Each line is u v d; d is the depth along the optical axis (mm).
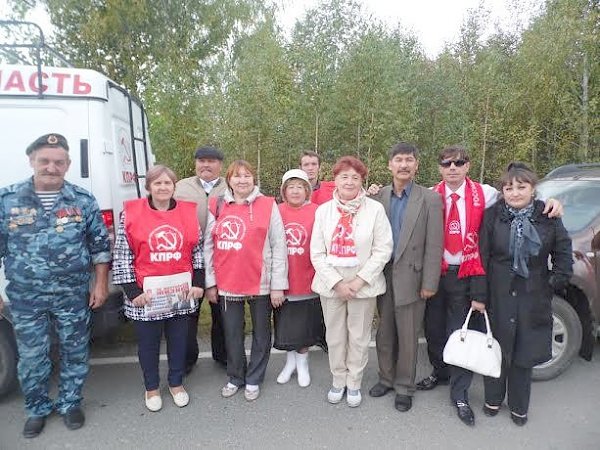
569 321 3578
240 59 13109
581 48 11570
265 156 12227
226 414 3205
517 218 2887
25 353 2896
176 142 11266
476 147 13109
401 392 3291
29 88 3268
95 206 3053
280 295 3355
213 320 3844
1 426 3059
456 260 3221
